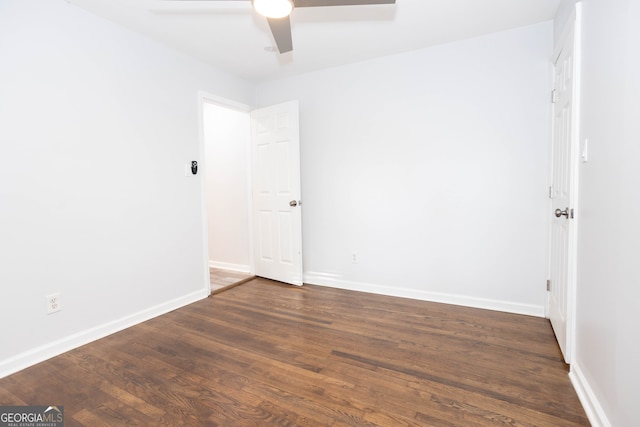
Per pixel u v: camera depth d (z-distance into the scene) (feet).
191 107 10.14
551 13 7.78
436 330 7.89
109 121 7.96
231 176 13.64
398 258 10.48
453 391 5.47
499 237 9.02
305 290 11.32
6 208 6.23
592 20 5.10
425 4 7.37
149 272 8.98
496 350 6.84
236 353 6.91
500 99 8.78
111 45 7.97
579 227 5.64
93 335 7.64
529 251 8.68
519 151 8.65
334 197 11.46
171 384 5.81
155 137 9.08
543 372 5.99
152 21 7.98
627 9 3.92
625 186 3.93
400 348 7.01
